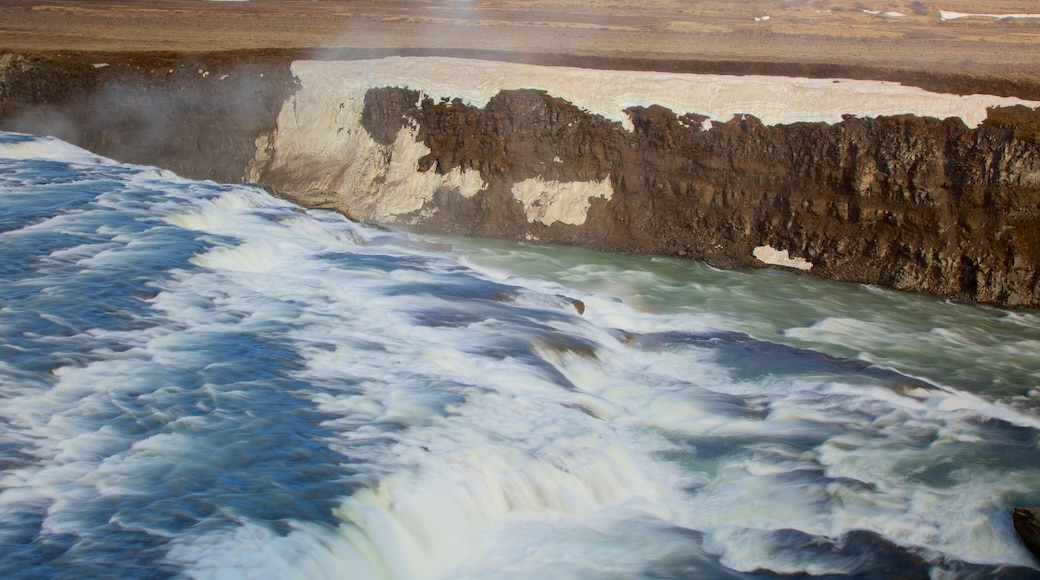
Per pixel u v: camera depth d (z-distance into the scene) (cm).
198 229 2575
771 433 1869
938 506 1656
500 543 1447
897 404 2044
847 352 2534
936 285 2978
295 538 1294
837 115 3105
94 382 1664
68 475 1396
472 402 1728
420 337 1998
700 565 1459
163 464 1441
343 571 1282
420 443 1567
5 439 1459
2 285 2020
